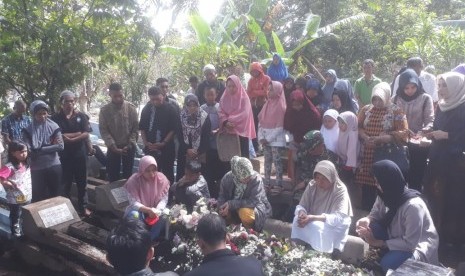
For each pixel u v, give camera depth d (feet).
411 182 17.48
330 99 23.39
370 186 17.08
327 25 43.60
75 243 16.98
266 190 19.07
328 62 47.09
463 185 14.55
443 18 57.47
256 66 22.57
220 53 36.14
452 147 14.42
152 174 16.99
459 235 14.89
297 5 49.11
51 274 17.17
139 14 24.47
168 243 15.39
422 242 12.10
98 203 19.97
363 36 44.78
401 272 8.27
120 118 20.53
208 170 19.92
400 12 45.14
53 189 19.53
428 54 37.32
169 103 19.94
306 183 17.28
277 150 19.16
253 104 22.68
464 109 14.23
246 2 48.47
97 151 24.82
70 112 20.45
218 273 8.16
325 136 17.93
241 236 13.94
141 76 26.99
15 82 24.99
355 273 12.50
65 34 23.36
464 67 18.37
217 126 19.81
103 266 15.72
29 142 18.76
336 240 14.25
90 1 25.29
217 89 22.88
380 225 13.17
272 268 12.66
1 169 18.29
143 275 7.80
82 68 25.21
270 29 45.68
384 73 44.47
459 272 12.12
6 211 21.57
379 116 16.48
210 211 15.42
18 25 22.89
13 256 18.54
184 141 19.38
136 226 8.14
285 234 16.22
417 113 16.42
